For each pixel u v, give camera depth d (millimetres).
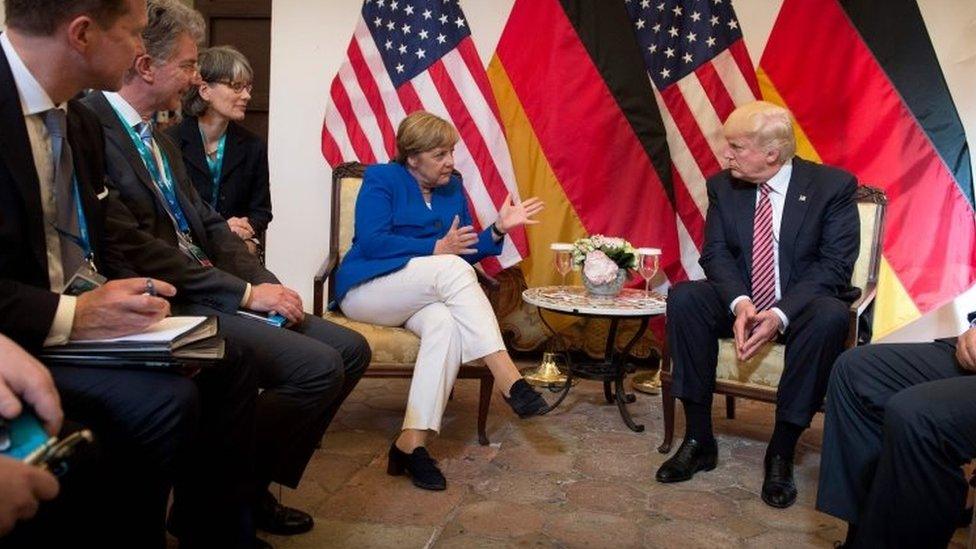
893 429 1633
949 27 3303
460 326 2480
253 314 1947
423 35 3424
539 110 3445
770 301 2594
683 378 2467
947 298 3262
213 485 1644
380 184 2748
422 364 2432
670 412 2637
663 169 3400
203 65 2736
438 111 3418
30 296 1228
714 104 3402
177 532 1687
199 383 1610
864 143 3318
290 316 1994
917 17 3258
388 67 3445
